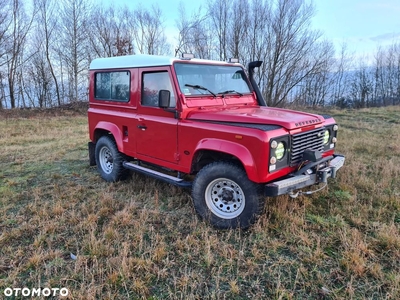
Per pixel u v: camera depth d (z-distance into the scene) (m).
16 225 3.60
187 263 2.85
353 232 3.24
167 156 3.98
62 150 7.48
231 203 3.52
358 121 12.12
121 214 3.72
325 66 22.03
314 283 2.57
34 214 3.86
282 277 2.64
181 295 2.39
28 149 7.77
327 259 2.88
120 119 4.64
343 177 4.87
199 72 4.03
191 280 2.61
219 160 3.58
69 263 2.85
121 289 2.51
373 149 6.94
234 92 4.41
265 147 3.01
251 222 3.35
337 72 28.48
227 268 2.77
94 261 2.82
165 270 2.72
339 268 2.74
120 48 23.39
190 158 3.68
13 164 6.32
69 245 3.15
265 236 3.24
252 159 3.09
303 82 23.77
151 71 4.03
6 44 20.73
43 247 3.13
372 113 14.48
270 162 3.06
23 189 4.80
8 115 15.98
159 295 2.45
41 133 10.56
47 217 3.71
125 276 2.61
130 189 4.64
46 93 24.66
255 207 3.28
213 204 3.61
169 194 4.43
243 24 19.95
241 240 3.22
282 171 3.26
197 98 3.88
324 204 4.06
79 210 3.98
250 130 3.14
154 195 4.33
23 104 24.22
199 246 3.10
